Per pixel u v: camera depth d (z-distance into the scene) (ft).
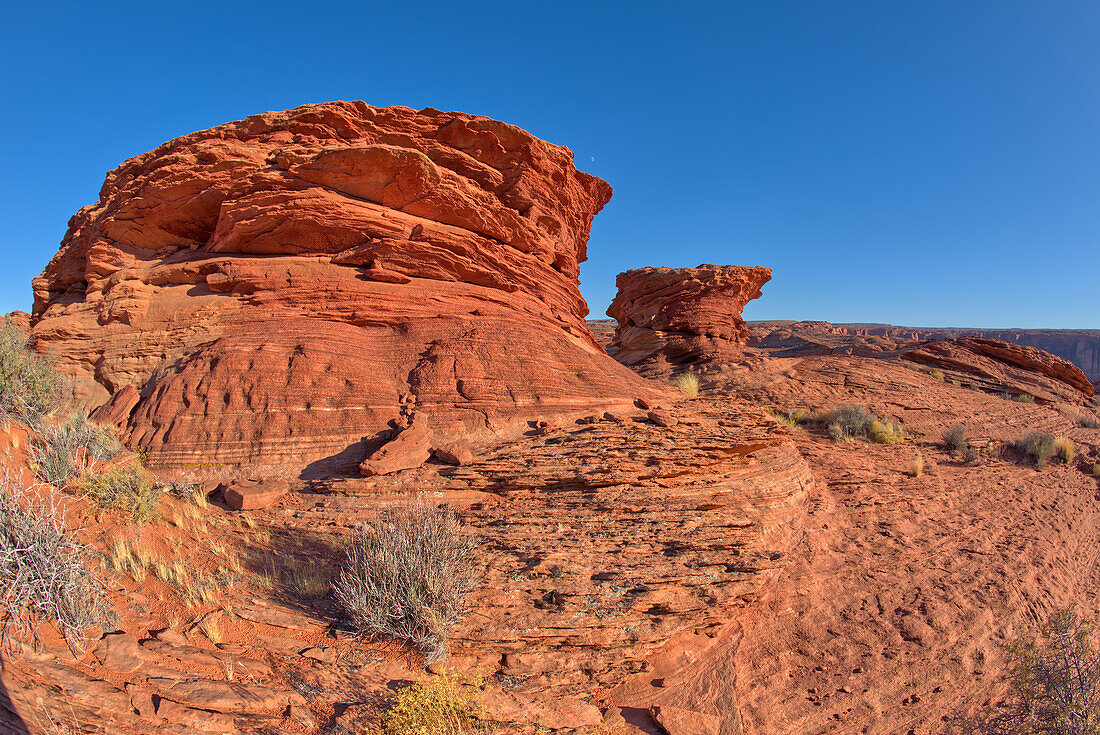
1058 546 36.94
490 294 48.26
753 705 19.60
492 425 35.86
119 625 15.92
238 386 34.32
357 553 20.63
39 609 14.20
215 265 42.55
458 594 19.77
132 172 50.49
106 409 35.76
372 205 45.78
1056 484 51.13
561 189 62.95
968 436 66.90
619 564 23.24
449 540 21.66
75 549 15.85
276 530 25.00
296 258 43.93
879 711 20.16
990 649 24.29
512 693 17.25
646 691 19.20
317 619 18.56
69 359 40.06
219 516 25.88
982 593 28.91
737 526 28.02
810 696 20.56
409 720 14.06
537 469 29.35
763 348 249.34
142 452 31.40
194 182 43.47
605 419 38.22
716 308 128.06
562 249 62.39
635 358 129.80
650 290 132.36
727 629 23.09
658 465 30.63
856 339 245.86
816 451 51.88
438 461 31.22
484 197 51.01
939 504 41.24
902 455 54.75
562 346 45.93
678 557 24.38
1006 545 35.55
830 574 28.53
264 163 44.86
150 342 39.40
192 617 17.26
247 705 13.98
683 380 68.23
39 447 22.25
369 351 39.58
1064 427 83.66
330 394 35.01
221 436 32.19
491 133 53.93
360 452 32.45
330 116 47.62
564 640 19.52
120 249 45.68
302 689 15.19
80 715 12.04
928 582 29.50
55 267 51.49
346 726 13.99
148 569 19.52
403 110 51.31
